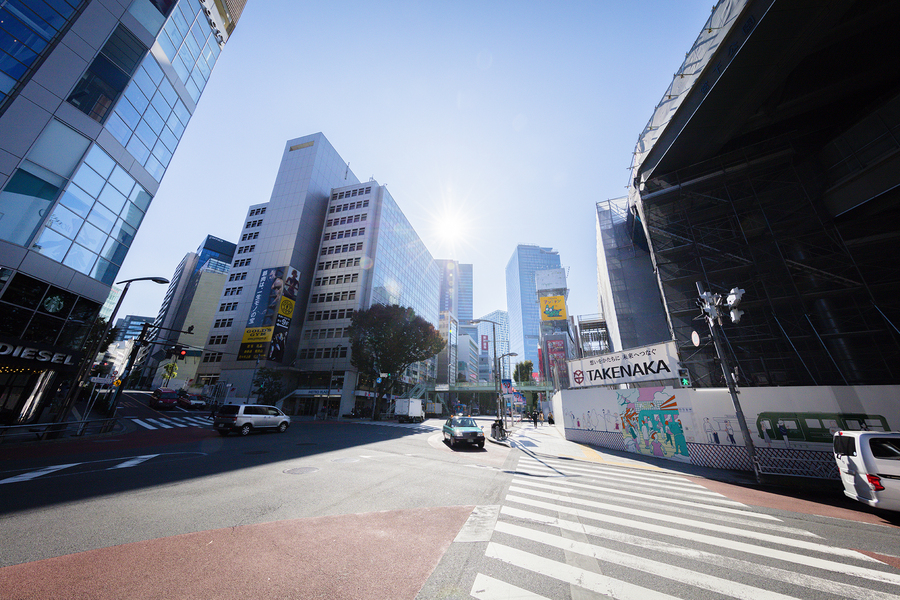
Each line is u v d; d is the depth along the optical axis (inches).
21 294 629.3
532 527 228.4
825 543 212.2
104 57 732.0
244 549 179.8
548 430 1128.8
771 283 868.0
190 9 948.0
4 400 641.0
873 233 806.5
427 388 2736.2
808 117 882.1
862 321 776.9
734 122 840.3
